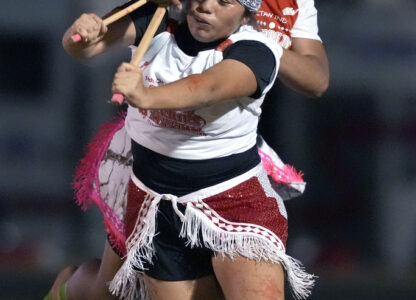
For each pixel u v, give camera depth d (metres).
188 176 13.02
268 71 12.13
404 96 36.09
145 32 12.53
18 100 35.19
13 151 34.78
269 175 14.84
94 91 34.81
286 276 13.41
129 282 14.85
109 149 14.80
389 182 35.78
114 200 14.70
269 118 35.47
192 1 12.22
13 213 34.12
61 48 35.00
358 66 35.91
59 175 34.75
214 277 13.71
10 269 31.64
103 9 34.72
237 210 13.05
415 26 36.00
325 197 35.69
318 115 35.75
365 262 34.72
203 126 12.63
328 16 35.75
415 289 31.02
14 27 34.91
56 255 33.62
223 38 12.55
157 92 11.20
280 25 15.03
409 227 35.53
